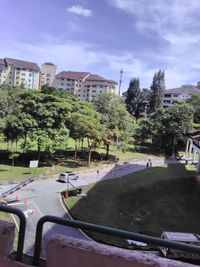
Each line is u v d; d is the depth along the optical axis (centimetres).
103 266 250
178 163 6359
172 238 2253
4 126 5231
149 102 12975
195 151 5959
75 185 4372
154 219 3400
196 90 14562
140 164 6266
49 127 5272
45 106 5256
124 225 3194
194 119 9000
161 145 7856
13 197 3688
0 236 282
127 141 6556
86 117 5741
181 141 7844
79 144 7600
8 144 6053
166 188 4416
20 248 284
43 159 5806
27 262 281
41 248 285
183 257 485
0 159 5519
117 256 247
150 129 8081
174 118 7656
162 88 12838
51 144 5188
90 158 6322
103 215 3372
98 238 1991
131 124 6762
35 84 15650
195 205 3875
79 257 257
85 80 15938
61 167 5462
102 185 4484
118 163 6216
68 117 5497
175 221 3369
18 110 5738
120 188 4325
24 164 5384
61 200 3725
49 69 16712
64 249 261
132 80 13112
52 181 4544
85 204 3644
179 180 4731
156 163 6419
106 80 15750
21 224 285
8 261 280
